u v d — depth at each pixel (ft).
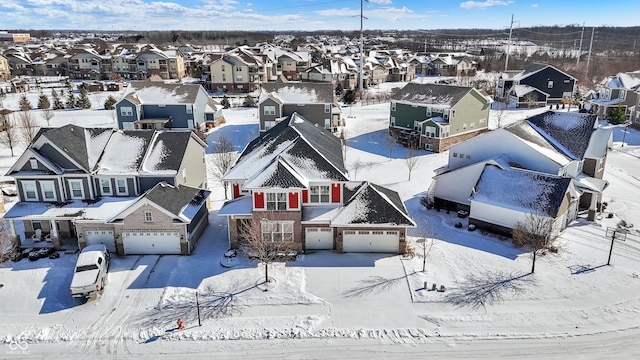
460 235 123.24
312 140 128.06
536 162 133.49
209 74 393.50
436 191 141.90
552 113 157.79
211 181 166.20
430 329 86.33
